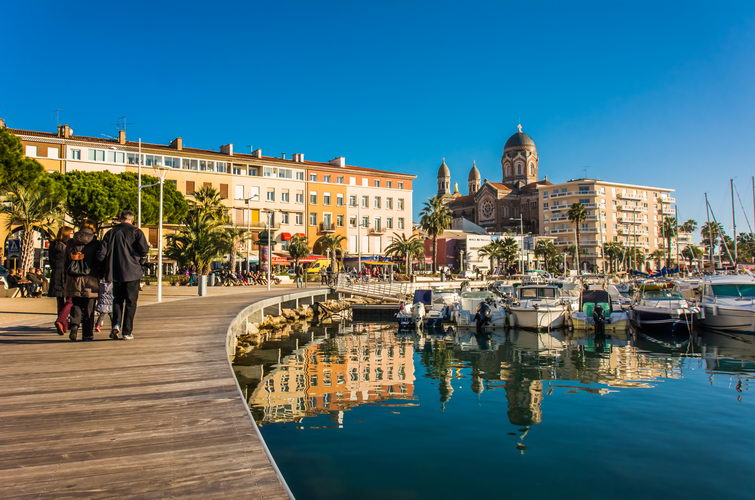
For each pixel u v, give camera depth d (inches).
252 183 2992.1
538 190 5319.9
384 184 3481.8
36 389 272.7
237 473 170.4
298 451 386.3
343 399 548.1
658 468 360.8
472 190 7219.5
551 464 366.6
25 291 1210.0
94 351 385.4
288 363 775.7
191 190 2805.1
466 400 549.0
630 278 3117.6
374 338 1123.9
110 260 412.2
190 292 1478.8
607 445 406.9
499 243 4025.6
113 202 1875.0
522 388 613.3
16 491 155.4
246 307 868.0
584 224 4894.2
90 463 177.0
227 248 2064.5
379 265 3193.9
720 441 416.5
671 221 5103.3
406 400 546.9
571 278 2566.4
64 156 2481.5
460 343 1042.7
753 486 331.0
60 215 1483.8
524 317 1250.6
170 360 352.2
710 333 1195.9
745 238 5319.9
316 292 1667.1
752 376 693.9
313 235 3189.0
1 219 2063.2
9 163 1232.2
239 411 236.5
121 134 2694.4
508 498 312.3
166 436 203.5
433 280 2593.5
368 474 344.8
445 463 366.3
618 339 1109.1
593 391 598.5
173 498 152.9
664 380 665.6
